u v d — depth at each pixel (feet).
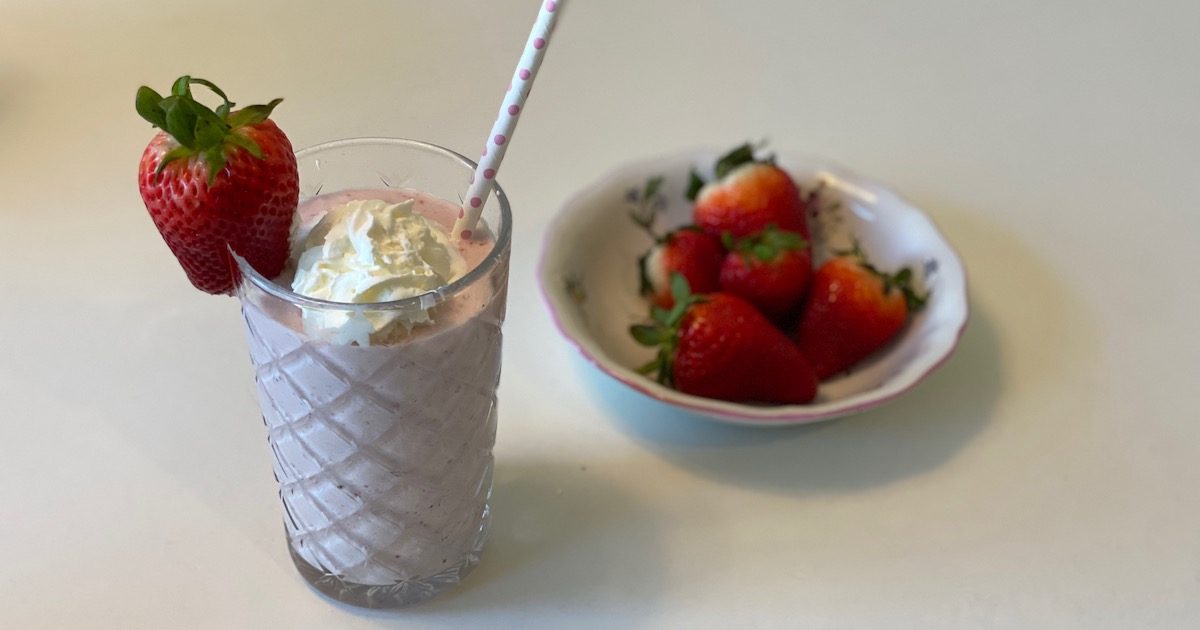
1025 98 2.73
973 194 2.38
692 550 1.73
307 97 2.23
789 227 2.17
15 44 2.62
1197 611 1.67
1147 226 2.31
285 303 1.38
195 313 1.99
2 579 1.63
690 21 2.94
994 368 2.01
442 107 2.12
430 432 1.49
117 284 2.03
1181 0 3.14
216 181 1.31
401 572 1.61
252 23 2.69
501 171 2.33
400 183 1.56
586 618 1.64
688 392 1.96
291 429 1.49
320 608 1.63
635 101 2.60
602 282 2.16
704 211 2.21
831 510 1.79
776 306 2.11
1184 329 2.09
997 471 1.85
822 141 2.53
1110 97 2.74
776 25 2.97
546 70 2.67
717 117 2.57
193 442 1.80
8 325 1.95
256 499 1.74
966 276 2.02
